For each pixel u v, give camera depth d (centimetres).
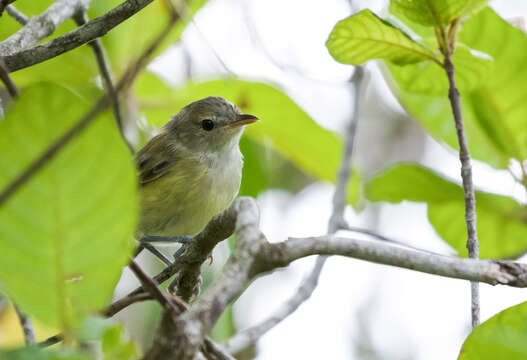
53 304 369
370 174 1714
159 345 376
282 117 1043
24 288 366
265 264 436
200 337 379
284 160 1572
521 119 873
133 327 1118
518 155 890
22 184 307
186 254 668
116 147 327
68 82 930
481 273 476
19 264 357
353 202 1138
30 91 306
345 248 457
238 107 1047
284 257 439
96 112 310
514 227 925
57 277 362
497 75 855
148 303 1132
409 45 691
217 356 447
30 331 635
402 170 934
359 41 695
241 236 447
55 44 594
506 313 437
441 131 923
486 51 847
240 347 707
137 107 937
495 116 879
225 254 1048
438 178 927
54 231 346
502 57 846
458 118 680
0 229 342
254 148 1205
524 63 845
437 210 934
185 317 383
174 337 375
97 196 339
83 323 374
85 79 928
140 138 1181
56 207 338
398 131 1770
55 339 457
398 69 793
